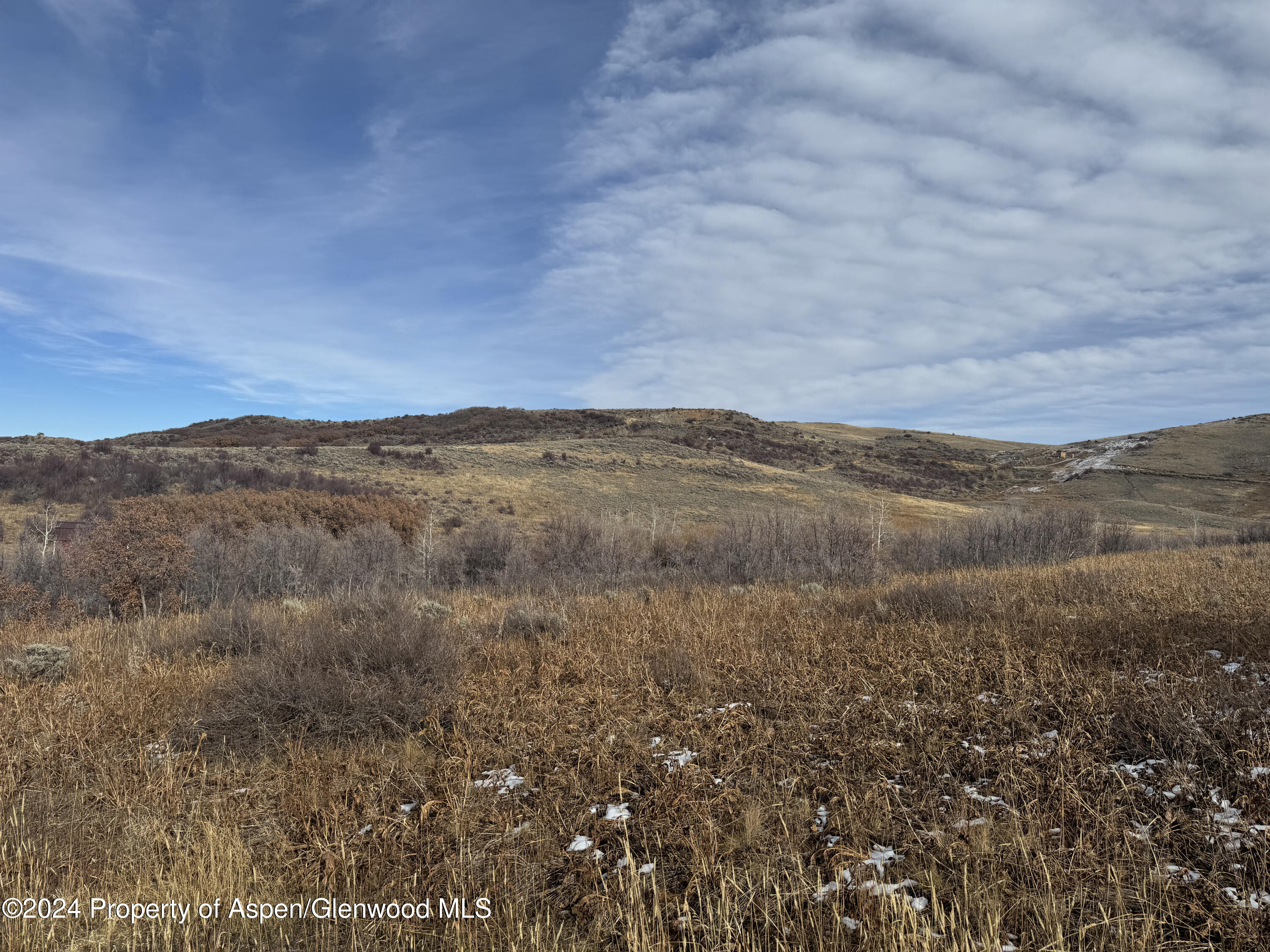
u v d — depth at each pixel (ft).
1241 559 41.52
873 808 13.03
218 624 29.50
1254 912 9.27
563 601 43.09
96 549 47.03
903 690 19.22
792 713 18.62
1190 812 11.86
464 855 12.92
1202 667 17.46
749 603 38.17
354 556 69.31
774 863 11.84
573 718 19.30
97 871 13.08
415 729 19.36
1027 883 10.70
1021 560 75.72
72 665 26.32
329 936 11.07
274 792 16.17
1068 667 19.03
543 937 10.66
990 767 14.20
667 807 13.80
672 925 10.63
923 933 9.61
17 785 16.42
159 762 17.43
